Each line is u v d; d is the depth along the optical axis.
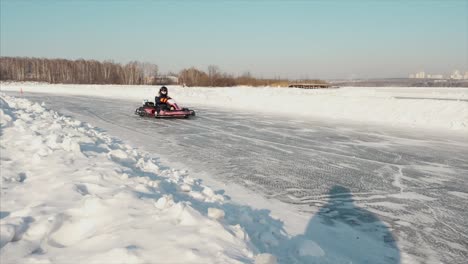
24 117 10.88
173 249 3.05
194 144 10.45
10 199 4.61
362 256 4.03
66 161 6.34
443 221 5.11
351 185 6.72
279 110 21.75
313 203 5.71
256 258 2.98
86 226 3.79
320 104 22.06
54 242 3.57
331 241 4.39
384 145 10.84
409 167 8.19
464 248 4.31
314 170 7.77
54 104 23.47
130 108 21.47
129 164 7.00
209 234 3.38
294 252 3.94
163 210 3.93
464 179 7.28
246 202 5.62
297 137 12.03
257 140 11.33
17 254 3.22
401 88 43.34
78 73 89.00
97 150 7.79
